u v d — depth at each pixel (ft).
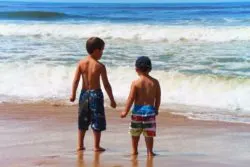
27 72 60.75
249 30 88.53
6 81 58.44
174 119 40.50
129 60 65.31
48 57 70.08
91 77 29.25
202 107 45.93
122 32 96.27
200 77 52.75
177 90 51.31
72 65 62.75
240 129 36.52
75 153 28.78
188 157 27.96
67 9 321.52
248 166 25.82
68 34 102.73
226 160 27.22
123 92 52.44
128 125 37.91
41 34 105.70
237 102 46.91
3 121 39.78
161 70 57.41
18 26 111.86
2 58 69.51
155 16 188.14
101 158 27.50
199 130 36.19
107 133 34.99
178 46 79.82
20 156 27.86
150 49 76.79
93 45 29.37
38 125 38.01
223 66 59.57
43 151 29.25
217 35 87.25
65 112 43.98
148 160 27.12
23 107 46.65
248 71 56.03
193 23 123.13
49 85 56.70
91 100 29.25
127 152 29.22
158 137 33.88
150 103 28.25
